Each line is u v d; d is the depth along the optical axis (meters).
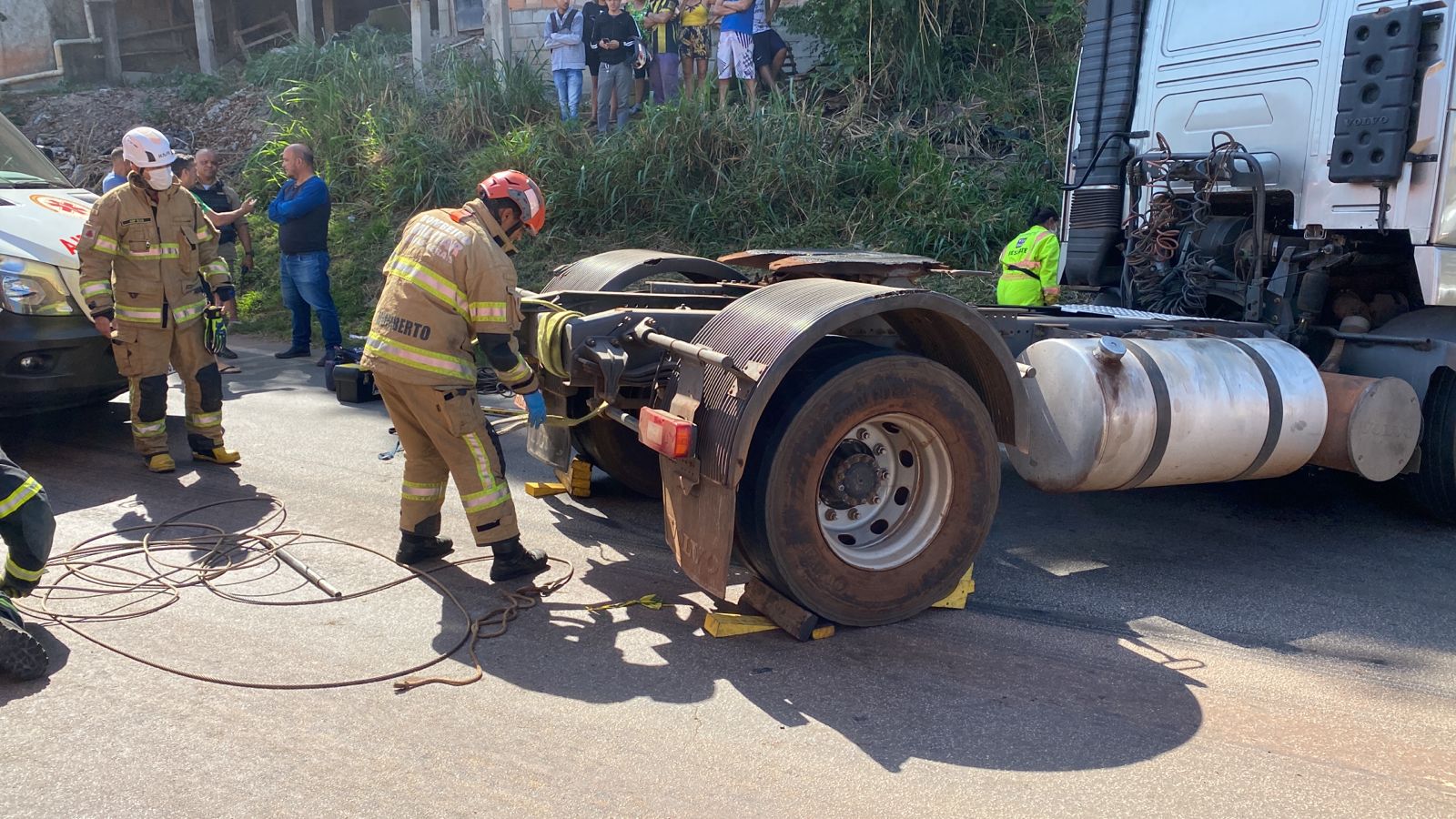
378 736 3.10
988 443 3.96
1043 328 4.70
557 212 10.71
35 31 15.87
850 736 3.15
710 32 11.81
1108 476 4.32
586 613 4.04
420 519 4.43
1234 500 5.60
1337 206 5.06
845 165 10.41
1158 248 5.84
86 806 2.72
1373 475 4.75
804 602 3.75
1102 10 6.31
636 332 4.04
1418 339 4.89
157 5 17.25
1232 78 5.55
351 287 10.43
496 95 12.37
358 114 12.55
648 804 2.78
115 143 13.98
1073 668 3.64
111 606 3.99
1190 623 4.03
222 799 2.76
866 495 3.92
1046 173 10.21
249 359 8.97
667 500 3.88
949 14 11.55
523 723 3.19
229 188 9.34
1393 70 4.69
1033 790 2.88
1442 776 2.99
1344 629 4.00
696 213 10.36
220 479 5.64
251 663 3.54
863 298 3.62
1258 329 5.14
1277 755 3.09
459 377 4.06
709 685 3.47
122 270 5.46
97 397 6.18
